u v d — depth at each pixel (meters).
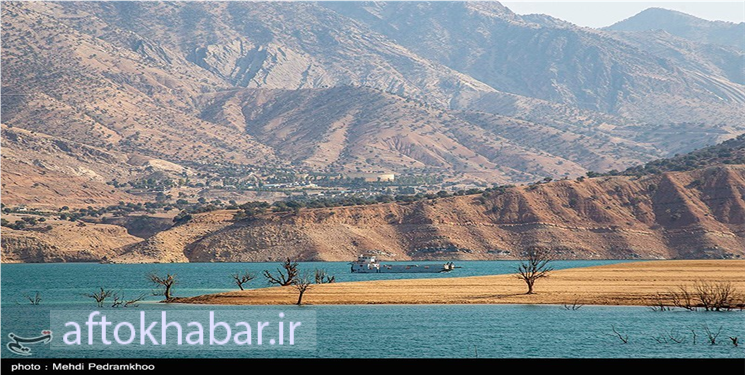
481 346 127.88
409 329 143.75
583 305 172.62
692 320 149.12
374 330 143.62
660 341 129.25
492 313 162.88
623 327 142.38
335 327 147.50
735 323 145.12
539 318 154.88
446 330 142.25
